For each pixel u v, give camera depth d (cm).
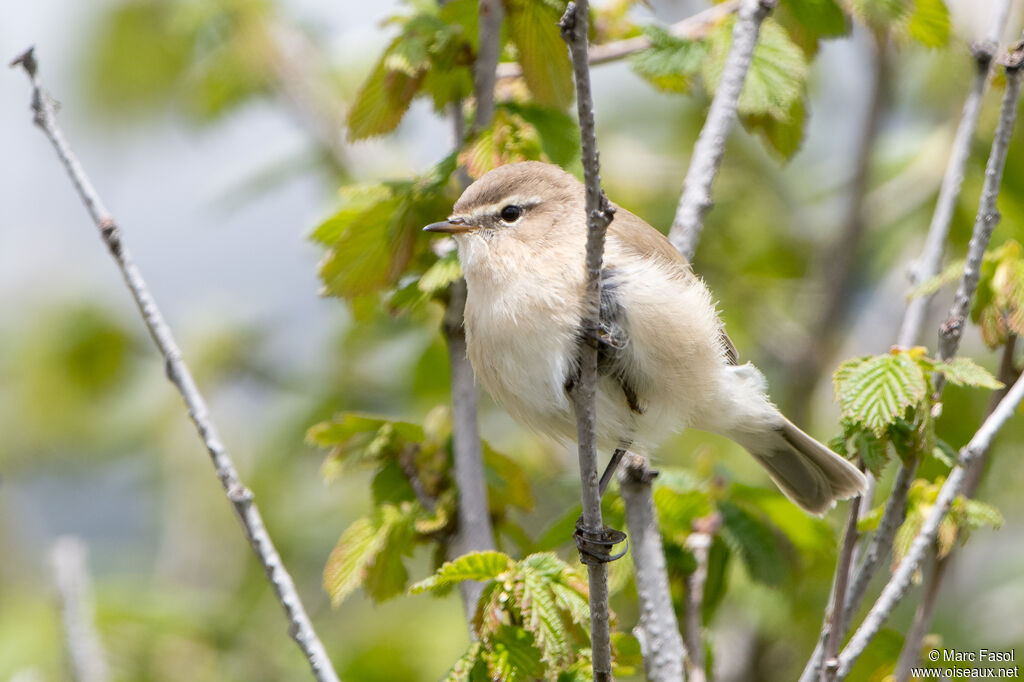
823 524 879
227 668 1150
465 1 810
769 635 1063
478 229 755
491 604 663
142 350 1433
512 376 738
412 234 818
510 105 823
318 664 671
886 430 670
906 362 674
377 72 825
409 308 846
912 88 1408
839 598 651
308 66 1361
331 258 823
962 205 1127
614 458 784
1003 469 1158
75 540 827
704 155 823
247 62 1343
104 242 726
